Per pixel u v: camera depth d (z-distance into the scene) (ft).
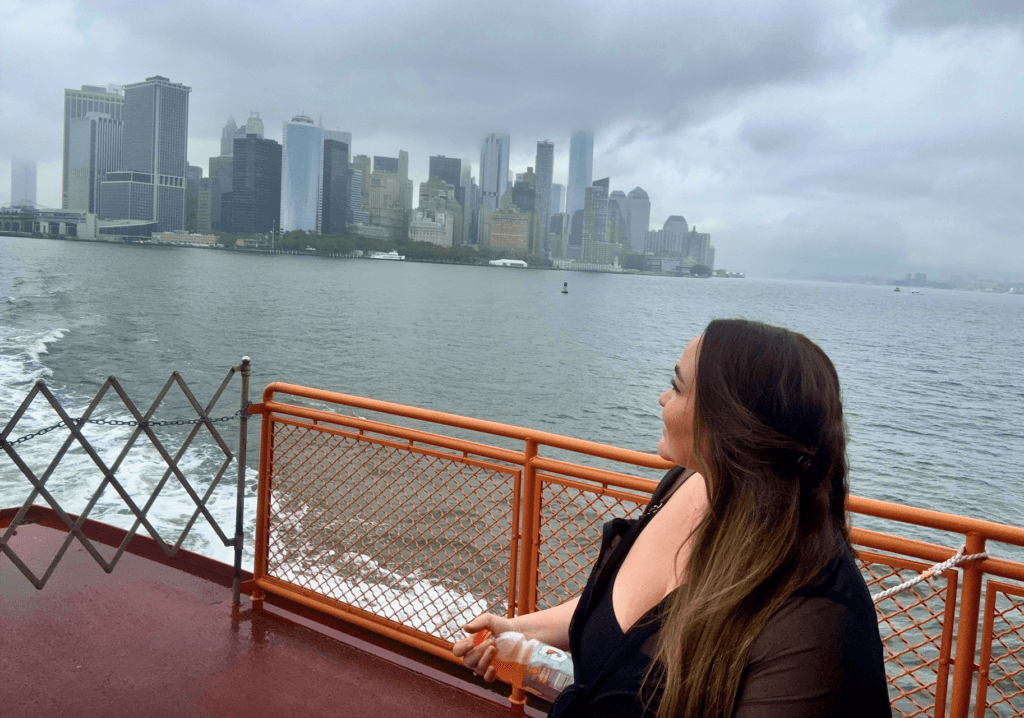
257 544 12.55
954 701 7.24
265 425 12.22
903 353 200.03
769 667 2.63
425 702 9.98
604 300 402.93
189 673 10.44
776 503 2.80
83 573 13.39
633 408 99.25
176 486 40.73
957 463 78.13
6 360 95.04
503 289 458.09
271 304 231.09
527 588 9.59
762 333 3.07
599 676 3.20
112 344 121.80
